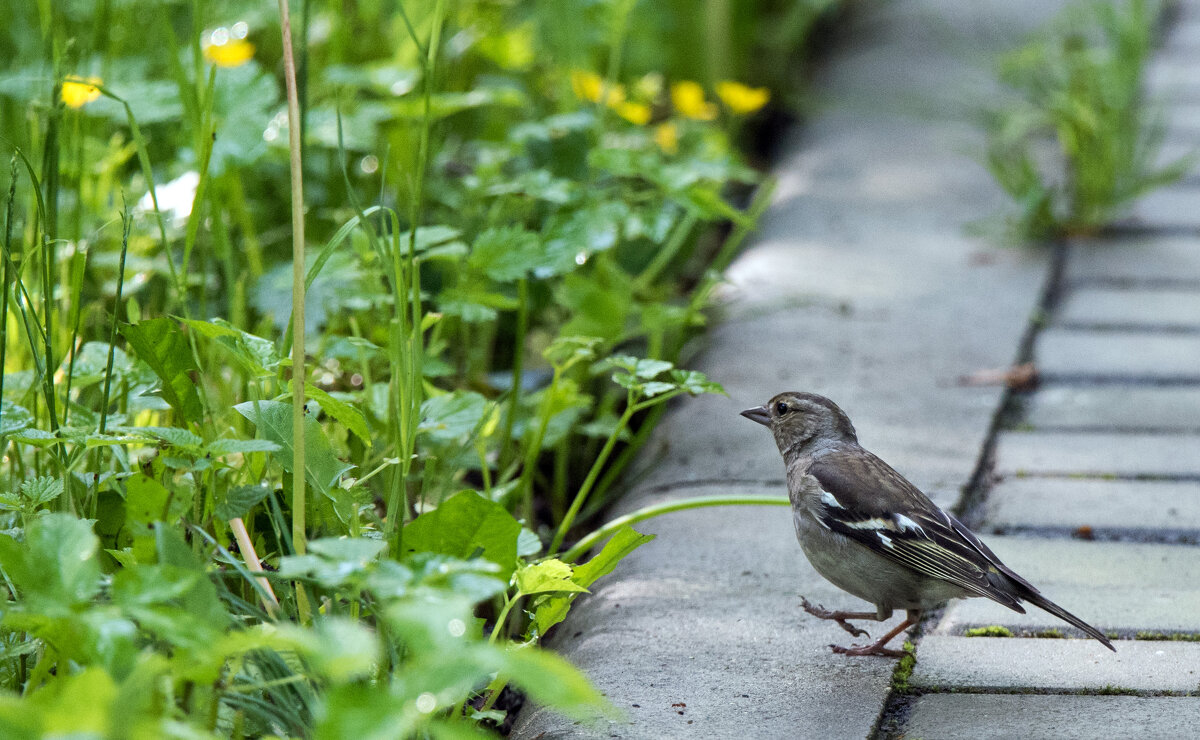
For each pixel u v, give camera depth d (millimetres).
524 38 12633
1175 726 5590
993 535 7727
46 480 5480
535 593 5586
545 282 10109
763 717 5711
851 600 6945
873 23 18859
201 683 4039
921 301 11320
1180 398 9586
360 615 5395
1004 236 12734
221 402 7488
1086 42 16000
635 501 8375
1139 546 7496
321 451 5566
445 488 7105
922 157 14672
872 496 6367
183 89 8078
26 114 9586
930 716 5785
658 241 8883
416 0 12352
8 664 5246
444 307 7621
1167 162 14195
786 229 13047
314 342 8523
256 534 5812
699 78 15117
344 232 5402
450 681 3477
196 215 6379
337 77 10445
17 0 11117
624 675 6117
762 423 7438
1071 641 6441
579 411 8836
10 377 6590
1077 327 10930
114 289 8648
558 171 11242
